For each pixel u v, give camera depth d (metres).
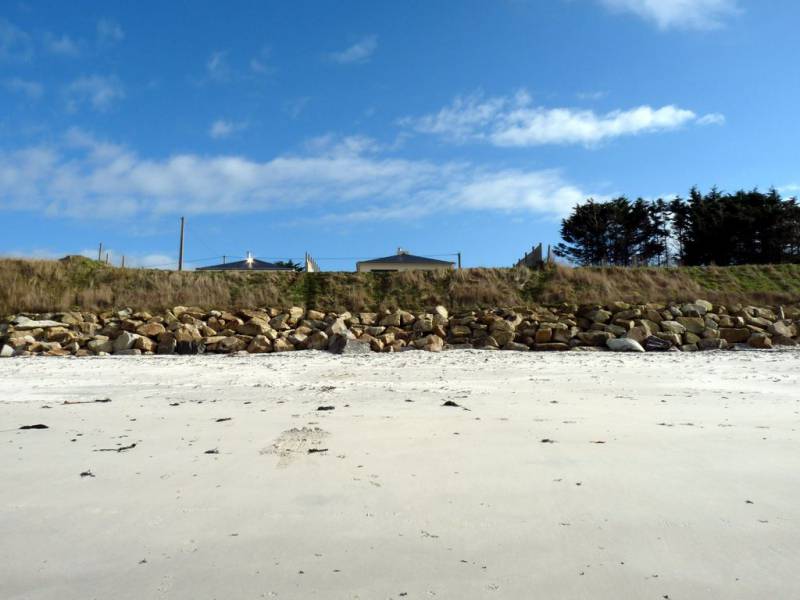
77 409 8.47
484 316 19.19
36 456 5.74
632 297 21.33
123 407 8.62
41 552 3.56
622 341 16.94
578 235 50.31
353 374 12.42
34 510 4.26
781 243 41.84
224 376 12.34
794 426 6.91
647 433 6.55
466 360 14.62
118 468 5.31
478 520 4.01
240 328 18.72
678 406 8.35
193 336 17.97
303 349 17.55
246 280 23.33
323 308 21.22
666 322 18.27
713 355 15.38
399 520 4.02
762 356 14.80
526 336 17.97
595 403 8.63
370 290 22.58
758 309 19.38
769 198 44.12
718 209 43.44
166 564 3.38
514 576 3.21
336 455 5.67
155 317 19.58
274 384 11.11
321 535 3.78
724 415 7.64
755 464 5.29
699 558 3.42
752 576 3.20
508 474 5.03
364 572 3.26
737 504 4.28
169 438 6.49
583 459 5.48
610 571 3.26
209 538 3.74
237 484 4.82
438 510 4.20
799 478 4.88
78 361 15.34
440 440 6.25
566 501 4.36
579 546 3.59
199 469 5.26
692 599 2.96
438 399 9.03
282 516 4.11
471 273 23.27
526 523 3.95
